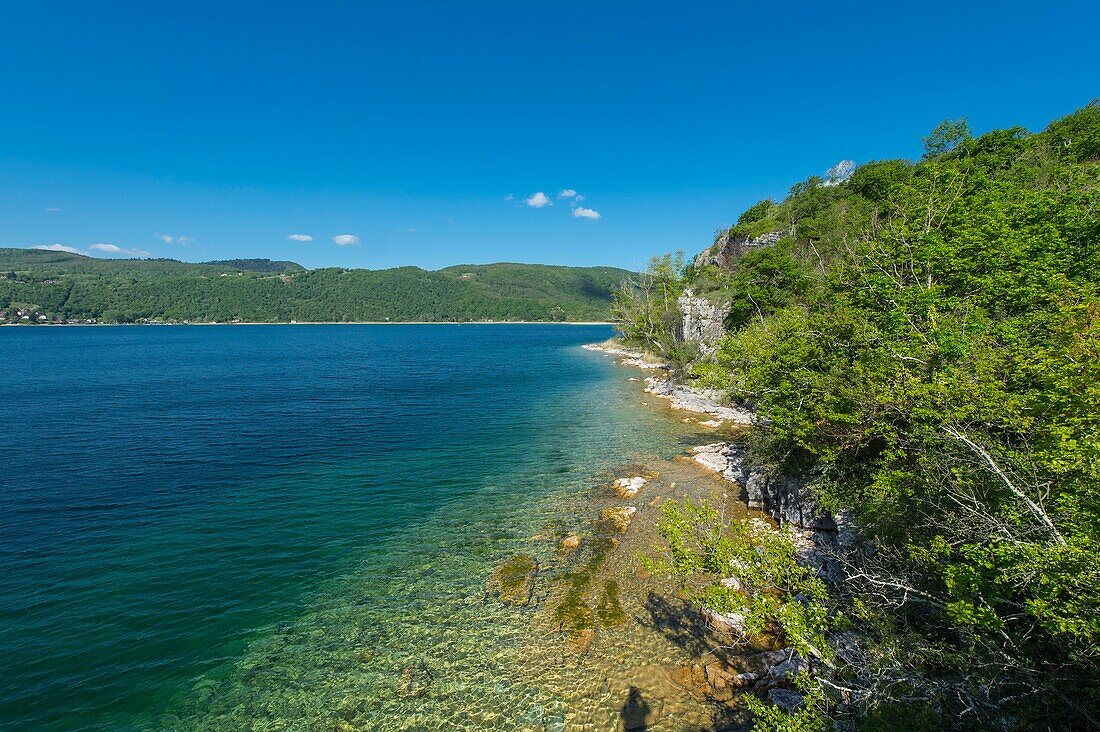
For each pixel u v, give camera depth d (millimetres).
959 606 8211
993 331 15086
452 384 68375
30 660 14719
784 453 22531
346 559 20625
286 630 16203
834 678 11656
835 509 18453
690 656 14539
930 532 12039
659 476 29578
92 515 24578
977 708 8430
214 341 154750
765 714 9852
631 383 69375
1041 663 8172
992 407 11242
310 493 27672
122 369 82562
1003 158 52938
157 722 12766
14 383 65875
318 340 163750
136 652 15156
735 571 11945
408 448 36344
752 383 23688
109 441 37562
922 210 27797
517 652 15047
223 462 32906
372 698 13484
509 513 24938
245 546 21656
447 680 14039
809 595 15016
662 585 18062
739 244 84812
